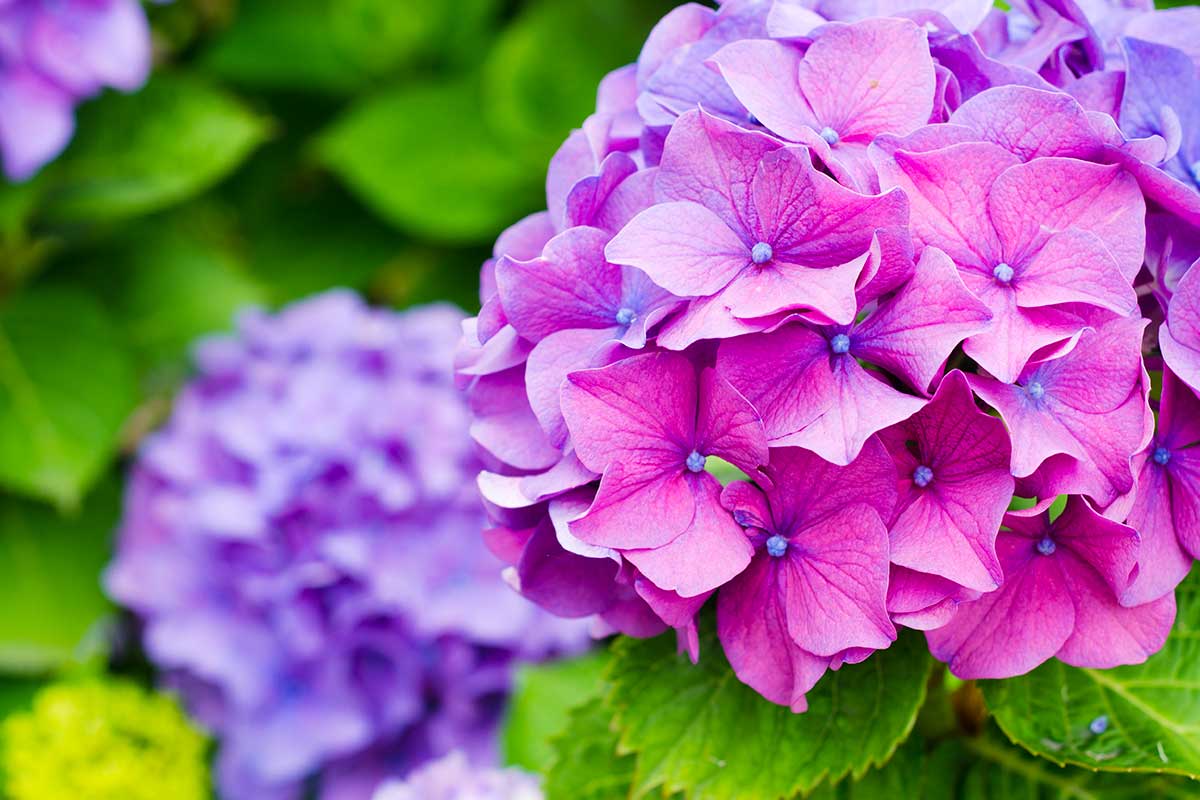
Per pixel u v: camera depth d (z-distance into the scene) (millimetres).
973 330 464
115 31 760
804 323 473
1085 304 475
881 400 469
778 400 476
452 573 739
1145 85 493
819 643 481
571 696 666
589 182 485
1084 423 474
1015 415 469
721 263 477
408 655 728
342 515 722
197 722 779
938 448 476
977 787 543
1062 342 473
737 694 519
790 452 478
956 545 475
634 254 474
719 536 479
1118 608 489
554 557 504
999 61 496
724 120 477
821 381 474
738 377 474
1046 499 473
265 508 719
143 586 783
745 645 494
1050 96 476
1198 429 486
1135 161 476
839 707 510
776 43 490
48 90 750
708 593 487
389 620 729
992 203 476
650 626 510
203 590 765
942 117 490
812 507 482
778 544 484
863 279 471
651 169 488
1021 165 474
